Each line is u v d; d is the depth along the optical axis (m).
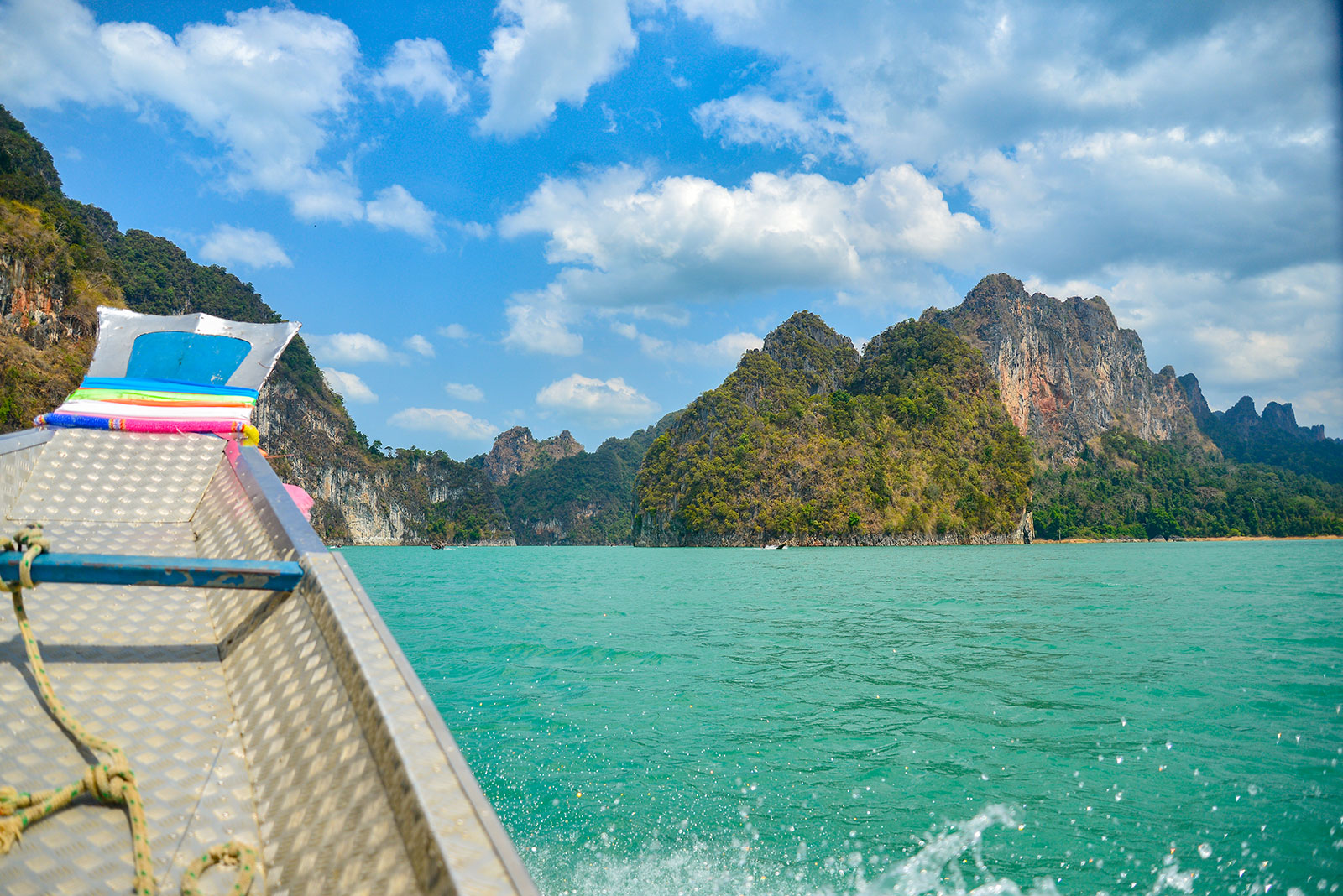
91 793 1.20
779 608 16.39
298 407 161.12
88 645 1.61
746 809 4.48
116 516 2.16
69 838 1.14
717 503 135.25
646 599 19.08
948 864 3.77
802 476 133.75
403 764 1.08
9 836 1.10
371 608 1.50
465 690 7.55
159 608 1.80
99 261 87.31
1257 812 4.35
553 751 5.50
